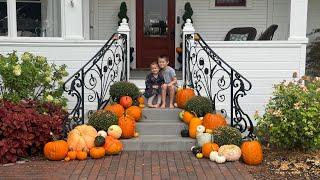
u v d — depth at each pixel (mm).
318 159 6184
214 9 11008
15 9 8672
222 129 6492
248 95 8719
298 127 6230
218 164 6109
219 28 11031
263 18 11023
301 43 8625
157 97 7789
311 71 10922
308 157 6312
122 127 6797
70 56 8586
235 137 6414
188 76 8305
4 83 7445
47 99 7359
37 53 8594
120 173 5672
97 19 11016
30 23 8891
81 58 8586
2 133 6266
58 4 8852
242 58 8656
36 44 8562
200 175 5633
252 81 8703
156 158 6340
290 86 6605
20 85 7453
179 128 7191
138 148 6723
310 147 6504
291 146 6570
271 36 9391
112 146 6395
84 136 6414
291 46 8633
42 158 6391
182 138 6926
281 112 6301
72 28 8562
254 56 8656
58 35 8914
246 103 8734
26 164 6094
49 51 8586
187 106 7242
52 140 6555
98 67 7754
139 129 7184
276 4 10969
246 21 11023
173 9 11086
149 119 7512
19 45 8586
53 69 8156
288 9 10969
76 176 5551
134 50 11133
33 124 6461
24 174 5637
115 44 8398
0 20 8773
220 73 8562
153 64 7793
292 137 6387
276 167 6023
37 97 7680
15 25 8672
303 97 6266
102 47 7906
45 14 8898
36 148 6527
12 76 7367
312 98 6289
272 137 6441
